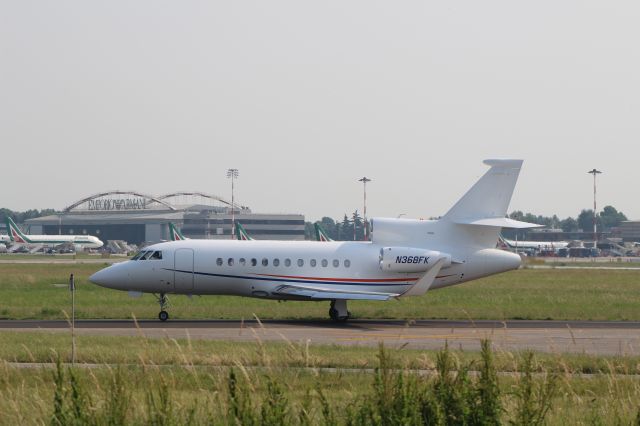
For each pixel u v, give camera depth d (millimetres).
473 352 61406
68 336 68125
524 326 84938
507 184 93500
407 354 58125
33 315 89750
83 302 107000
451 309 100188
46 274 183625
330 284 91312
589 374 53188
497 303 108750
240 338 70875
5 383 44500
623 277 184875
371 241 93750
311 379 46875
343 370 52375
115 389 34188
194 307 99688
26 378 46469
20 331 73125
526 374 35531
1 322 84438
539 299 116250
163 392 32250
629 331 80000
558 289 141125
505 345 67312
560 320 91500
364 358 56094
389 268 91125
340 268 91750
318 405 37969
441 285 93812
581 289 141250
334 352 59625
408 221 93812
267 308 100312
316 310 98875
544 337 74625
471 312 97000
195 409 33500
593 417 36312
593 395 43000
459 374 32250
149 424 31781
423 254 91250
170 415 32062
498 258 93812
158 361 54094
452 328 78312
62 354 56312
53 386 41719
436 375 35219
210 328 79562
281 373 47531
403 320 90562
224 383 42969
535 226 91625
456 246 93625
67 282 151750
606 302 111312
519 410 33688
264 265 91250
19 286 140500
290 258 91688
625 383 45156
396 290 92750
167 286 91375
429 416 30938
